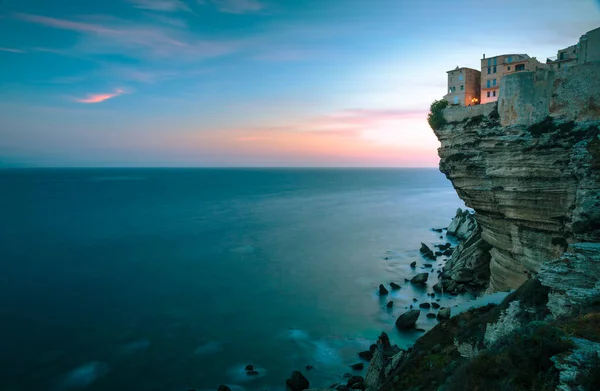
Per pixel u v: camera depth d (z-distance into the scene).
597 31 34.66
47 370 38.28
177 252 81.25
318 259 76.69
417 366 25.61
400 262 74.56
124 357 40.69
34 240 90.19
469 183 41.34
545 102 35.31
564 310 20.45
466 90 49.31
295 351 41.88
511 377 14.31
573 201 32.75
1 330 46.16
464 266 58.00
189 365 39.31
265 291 59.16
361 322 48.31
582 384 12.37
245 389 35.53
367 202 175.75
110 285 61.25
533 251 36.53
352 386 34.88
